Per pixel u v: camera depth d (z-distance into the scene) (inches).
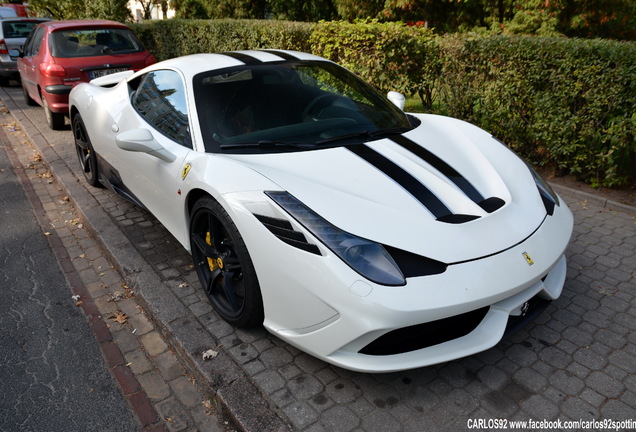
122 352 109.0
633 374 94.0
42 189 212.5
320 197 91.4
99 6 526.9
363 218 87.4
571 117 177.8
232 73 130.1
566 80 175.6
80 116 185.0
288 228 88.5
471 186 102.4
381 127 124.1
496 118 205.9
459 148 119.7
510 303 88.7
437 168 106.0
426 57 230.8
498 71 197.3
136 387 98.4
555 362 97.4
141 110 146.4
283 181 95.6
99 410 93.1
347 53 250.8
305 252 85.4
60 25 289.0
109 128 161.2
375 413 86.1
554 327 108.1
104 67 283.0
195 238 116.0
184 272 134.2
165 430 88.2
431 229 87.7
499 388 91.4
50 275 142.4
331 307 82.5
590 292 121.0
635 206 167.8
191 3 653.9
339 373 95.0
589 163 183.2
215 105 121.2
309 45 280.7
